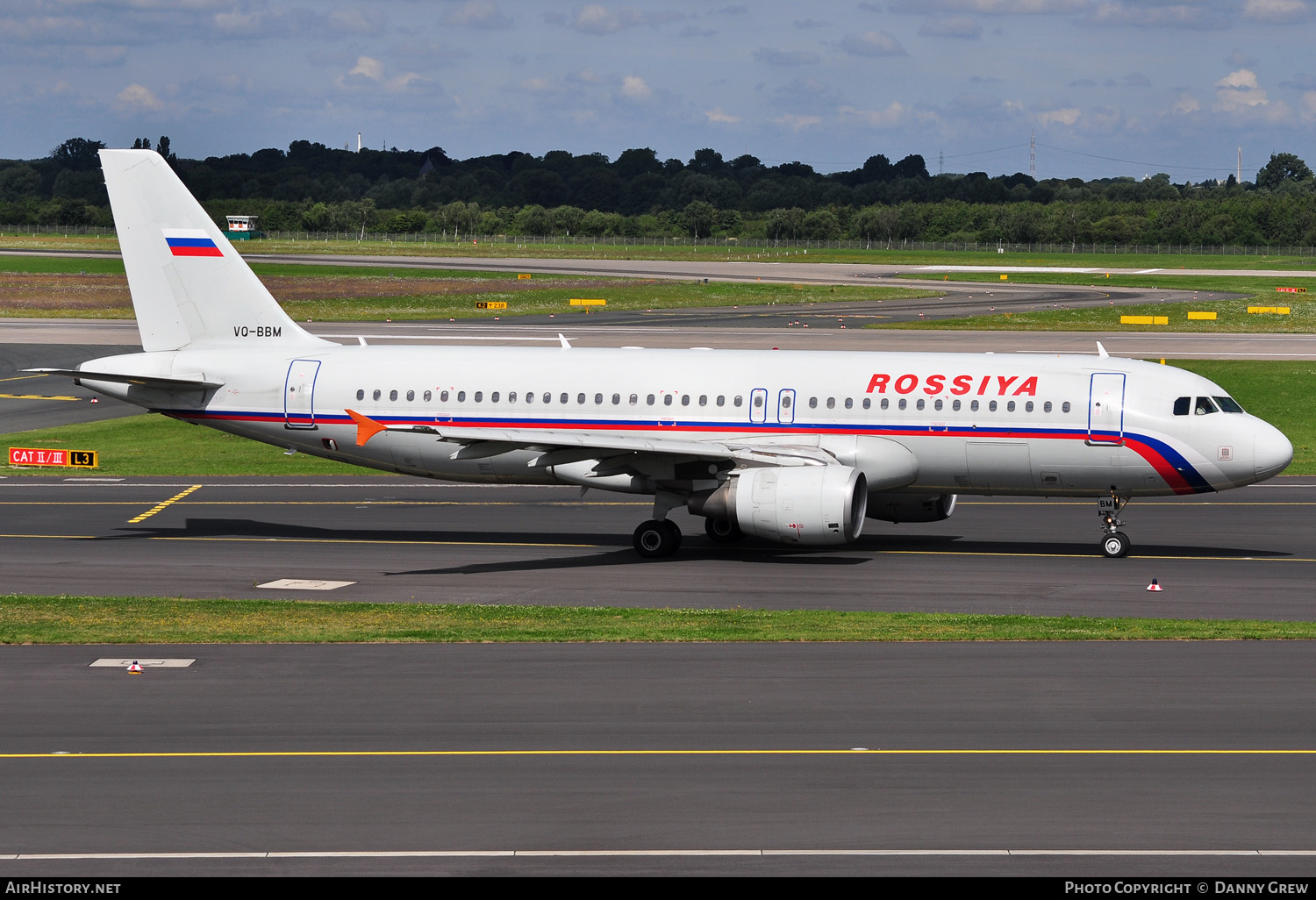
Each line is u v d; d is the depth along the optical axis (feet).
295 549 493.36
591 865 199.41
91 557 473.67
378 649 331.77
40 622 362.74
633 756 248.32
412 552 490.08
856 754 249.75
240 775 238.07
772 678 303.68
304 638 343.87
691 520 561.84
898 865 199.52
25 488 633.61
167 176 515.91
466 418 503.20
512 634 348.59
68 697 287.69
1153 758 247.29
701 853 203.92
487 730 264.72
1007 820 216.74
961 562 469.16
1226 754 249.34
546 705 281.95
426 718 273.13
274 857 202.49
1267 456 459.73
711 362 502.38
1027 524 551.18
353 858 202.08
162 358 519.60
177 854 203.51
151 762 245.04
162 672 309.22
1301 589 421.59
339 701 285.43
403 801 225.56
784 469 451.53
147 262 521.24
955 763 244.22
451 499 612.70
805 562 469.57
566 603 402.52
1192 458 463.83
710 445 468.75
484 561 472.03
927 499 515.09
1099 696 288.10
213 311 522.47
